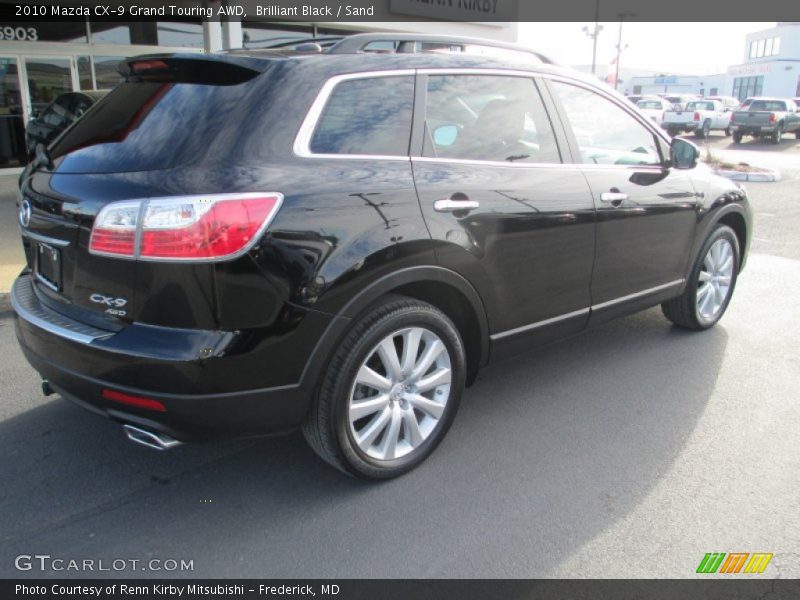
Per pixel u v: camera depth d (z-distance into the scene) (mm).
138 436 2633
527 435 3465
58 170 2842
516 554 2582
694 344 4754
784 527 2754
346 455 2816
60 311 2738
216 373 2395
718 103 31672
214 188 2383
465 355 3365
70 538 2650
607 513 2834
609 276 3914
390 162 2867
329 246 2570
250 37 13414
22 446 3303
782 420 3650
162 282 2383
